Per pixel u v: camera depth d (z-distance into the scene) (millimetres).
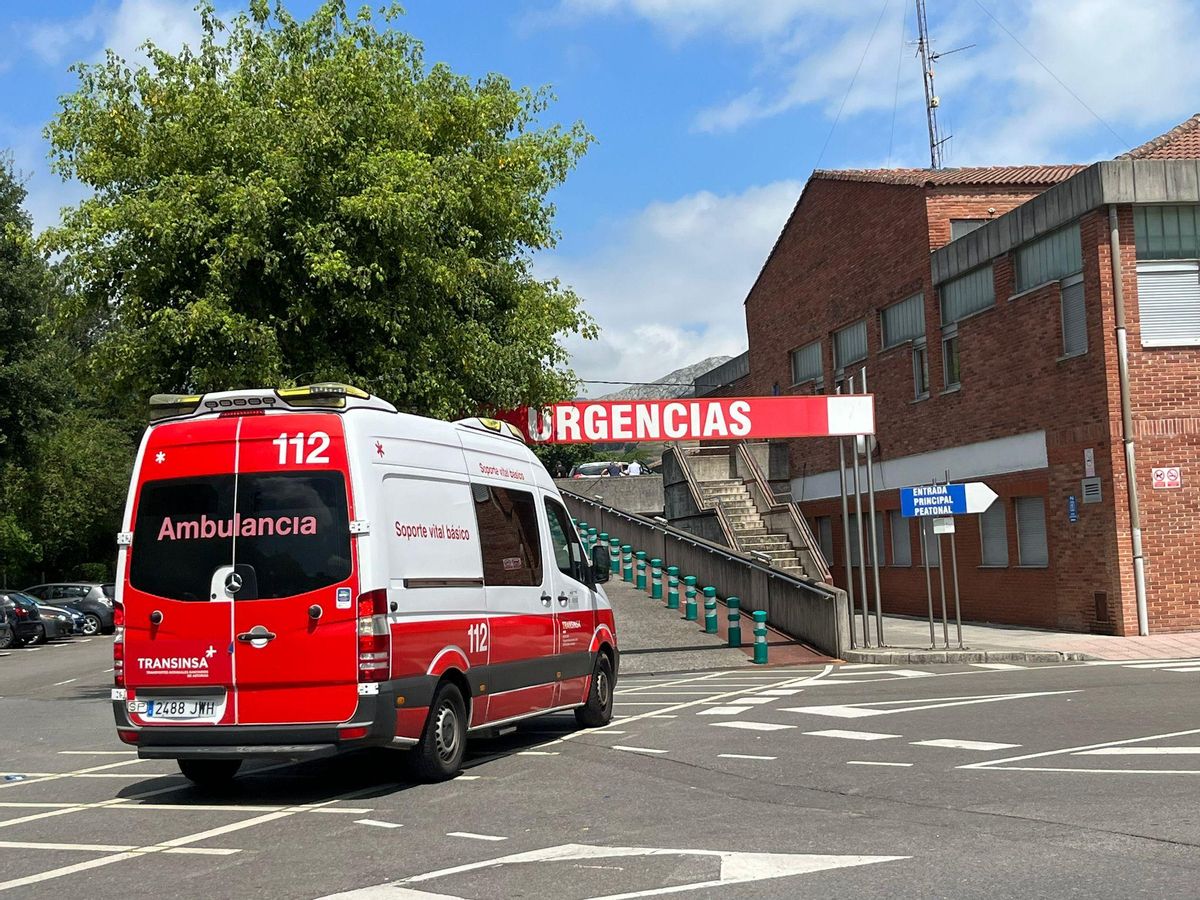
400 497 9508
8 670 27656
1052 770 8922
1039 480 23531
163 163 18828
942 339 27703
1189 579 21125
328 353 18719
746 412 20578
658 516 49719
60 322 19125
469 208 20781
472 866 6633
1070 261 22641
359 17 20547
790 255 37000
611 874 6297
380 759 11461
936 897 5586
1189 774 8531
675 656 21703
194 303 17688
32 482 46250
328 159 18328
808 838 6977
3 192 34500
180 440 9445
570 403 20141
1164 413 21297
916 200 28562
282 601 9000
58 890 6578
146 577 9289
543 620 11664
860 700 14320
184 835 8023
